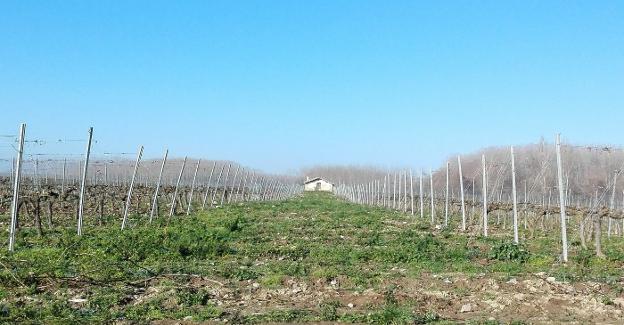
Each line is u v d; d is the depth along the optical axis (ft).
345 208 175.83
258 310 40.60
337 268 56.95
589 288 49.26
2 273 46.06
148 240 67.67
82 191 75.51
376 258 64.03
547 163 124.98
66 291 43.83
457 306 42.60
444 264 61.11
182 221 104.22
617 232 119.96
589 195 122.83
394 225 114.32
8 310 37.09
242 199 221.05
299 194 406.00
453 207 158.10
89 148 76.02
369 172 553.64
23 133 62.54
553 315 40.40
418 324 37.14
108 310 38.96
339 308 41.52
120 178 196.75
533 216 112.78
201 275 51.98
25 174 154.10
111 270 50.85
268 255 66.64
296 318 38.22
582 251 72.49
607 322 38.75
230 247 71.41
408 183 236.43
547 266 61.77
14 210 61.57
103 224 97.40
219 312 39.06
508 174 138.21
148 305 40.40
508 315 40.37
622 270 60.18
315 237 87.51
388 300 43.27
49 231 82.07
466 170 173.37
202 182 244.42
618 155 109.29
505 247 66.85
